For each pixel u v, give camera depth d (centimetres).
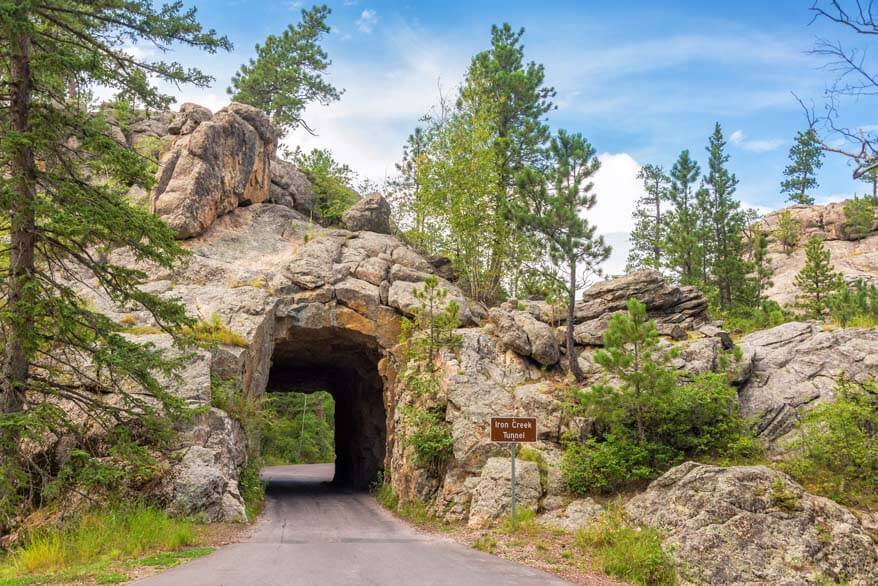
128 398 1599
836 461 1658
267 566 1155
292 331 2827
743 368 2147
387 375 2800
